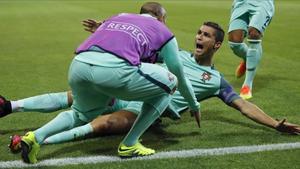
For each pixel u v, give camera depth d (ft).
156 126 20.83
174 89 17.29
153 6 18.93
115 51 16.19
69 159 17.48
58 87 29.84
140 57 16.71
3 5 120.16
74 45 49.16
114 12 92.58
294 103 25.86
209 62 21.07
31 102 19.60
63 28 65.72
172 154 17.99
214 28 20.65
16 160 17.42
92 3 124.47
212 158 17.66
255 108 20.22
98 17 82.33
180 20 75.51
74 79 16.67
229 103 20.49
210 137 20.07
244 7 28.68
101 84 16.19
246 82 27.45
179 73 17.60
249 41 27.76
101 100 17.20
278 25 67.62
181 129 21.12
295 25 67.67
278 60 39.24
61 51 45.11
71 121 17.42
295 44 48.49
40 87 29.78
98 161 17.34
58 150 18.38
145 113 17.39
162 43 17.06
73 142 19.15
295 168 16.80
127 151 17.47
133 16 17.44
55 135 17.30
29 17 84.28
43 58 40.93
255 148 18.69
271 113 23.93
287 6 106.93
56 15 87.61
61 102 19.94
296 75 33.35
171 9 99.86
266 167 16.87
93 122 18.71
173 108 20.35
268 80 31.68
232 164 17.11
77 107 17.38
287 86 29.94
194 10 96.73
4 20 78.79
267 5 28.22
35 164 17.03
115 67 16.03
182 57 21.11
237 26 28.89
